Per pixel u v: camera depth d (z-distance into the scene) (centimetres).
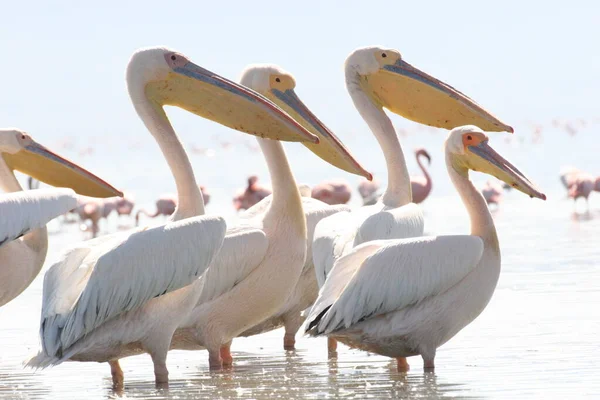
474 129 1291
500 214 3238
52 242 2845
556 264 2025
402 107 1562
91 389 1241
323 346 1501
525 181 1268
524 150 6738
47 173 1450
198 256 1190
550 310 1572
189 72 1300
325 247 1334
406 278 1200
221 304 1341
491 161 1278
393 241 1224
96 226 3259
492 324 1495
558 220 2947
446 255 1207
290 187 1387
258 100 1300
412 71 1560
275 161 1387
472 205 1267
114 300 1161
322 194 3478
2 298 1391
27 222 1291
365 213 1442
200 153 8006
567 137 8488
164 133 1290
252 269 1348
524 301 1655
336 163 1475
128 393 1206
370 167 5384
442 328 1233
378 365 1326
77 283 1184
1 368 1365
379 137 1538
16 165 1451
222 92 1298
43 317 1153
